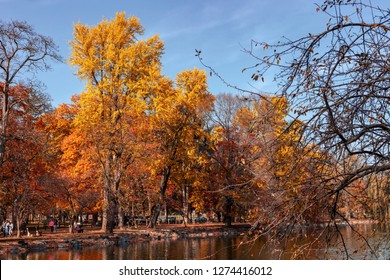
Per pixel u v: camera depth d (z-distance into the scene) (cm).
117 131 2931
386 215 632
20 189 2586
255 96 604
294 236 602
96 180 3167
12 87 2505
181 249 2298
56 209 3978
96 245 2455
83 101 2950
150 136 3238
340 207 666
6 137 2394
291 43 554
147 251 2211
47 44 2414
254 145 625
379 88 545
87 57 3023
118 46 3103
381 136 562
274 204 582
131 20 3186
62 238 2516
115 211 3183
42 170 2770
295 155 565
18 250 2059
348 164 575
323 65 547
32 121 2888
